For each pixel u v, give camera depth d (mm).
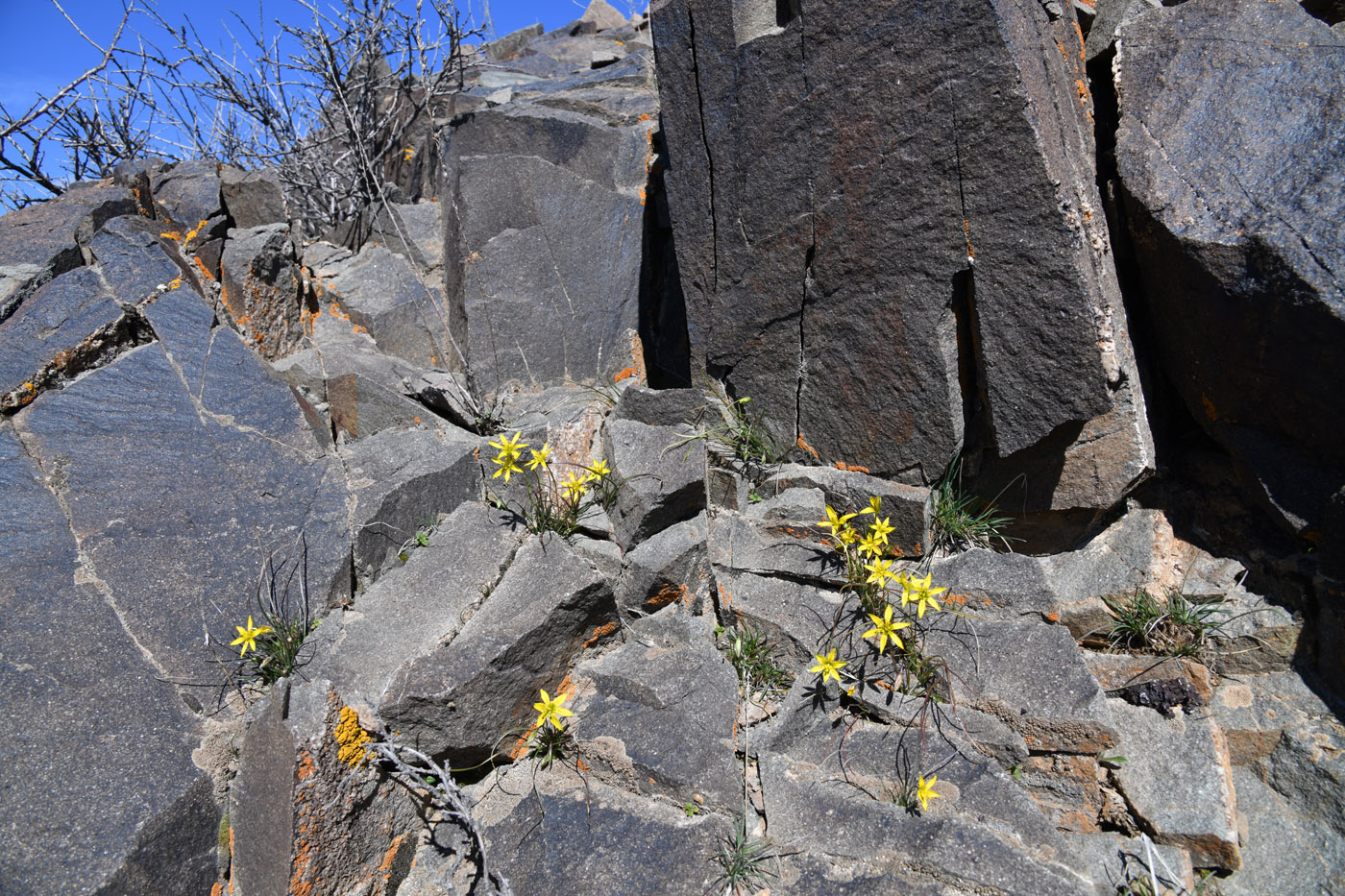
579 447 3463
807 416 3355
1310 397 2590
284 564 2809
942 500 3086
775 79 3100
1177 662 2650
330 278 4355
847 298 3113
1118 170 3023
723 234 3406
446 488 3209
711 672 2697
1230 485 2941
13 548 2541
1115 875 2209
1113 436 2830
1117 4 3443
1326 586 2574
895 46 2764
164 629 2549
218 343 3221
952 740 2492
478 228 3930
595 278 4039
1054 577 2979
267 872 2160
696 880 2230
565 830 2367
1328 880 2213
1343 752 2389
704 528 3121
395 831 2391
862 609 2869
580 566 2803
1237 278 2652
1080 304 2631
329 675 2574
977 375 2969
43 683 2303
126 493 2768
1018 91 2553
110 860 2066
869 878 2186
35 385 2891
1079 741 2422
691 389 3443
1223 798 2297
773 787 2443
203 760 2357
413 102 5562
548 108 4746
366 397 3621
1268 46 3020
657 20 3406
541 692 2543
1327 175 2621
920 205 2844
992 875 2104
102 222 3498
